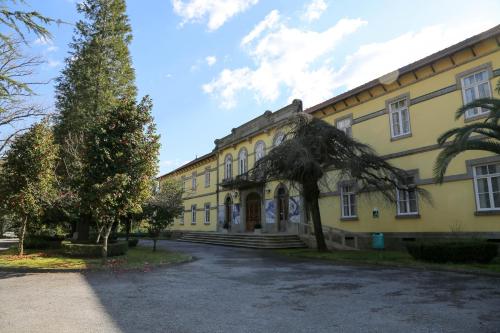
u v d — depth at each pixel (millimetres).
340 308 6645
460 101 15234
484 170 14383
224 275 10898
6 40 6227
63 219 20016
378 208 18422
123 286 9062
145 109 14023
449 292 7961
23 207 14508
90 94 22797
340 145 16578
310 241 21484
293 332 5254
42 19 6086
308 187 17500
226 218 32875
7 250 18453
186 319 5945
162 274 11180
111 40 24000
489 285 8727
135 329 5414
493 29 13898
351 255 15617
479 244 11875
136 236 40531
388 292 8070
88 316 6145
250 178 20016
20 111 17938
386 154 18250
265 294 7969
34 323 5715
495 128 10352
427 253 12586
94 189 12578
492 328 5383
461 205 14859
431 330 5316
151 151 13711
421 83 16922
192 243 28344
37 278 10391
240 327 5500
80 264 12750
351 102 20484
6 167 14984
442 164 11273
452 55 15516
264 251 19828
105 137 13250
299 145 15977
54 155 15914
